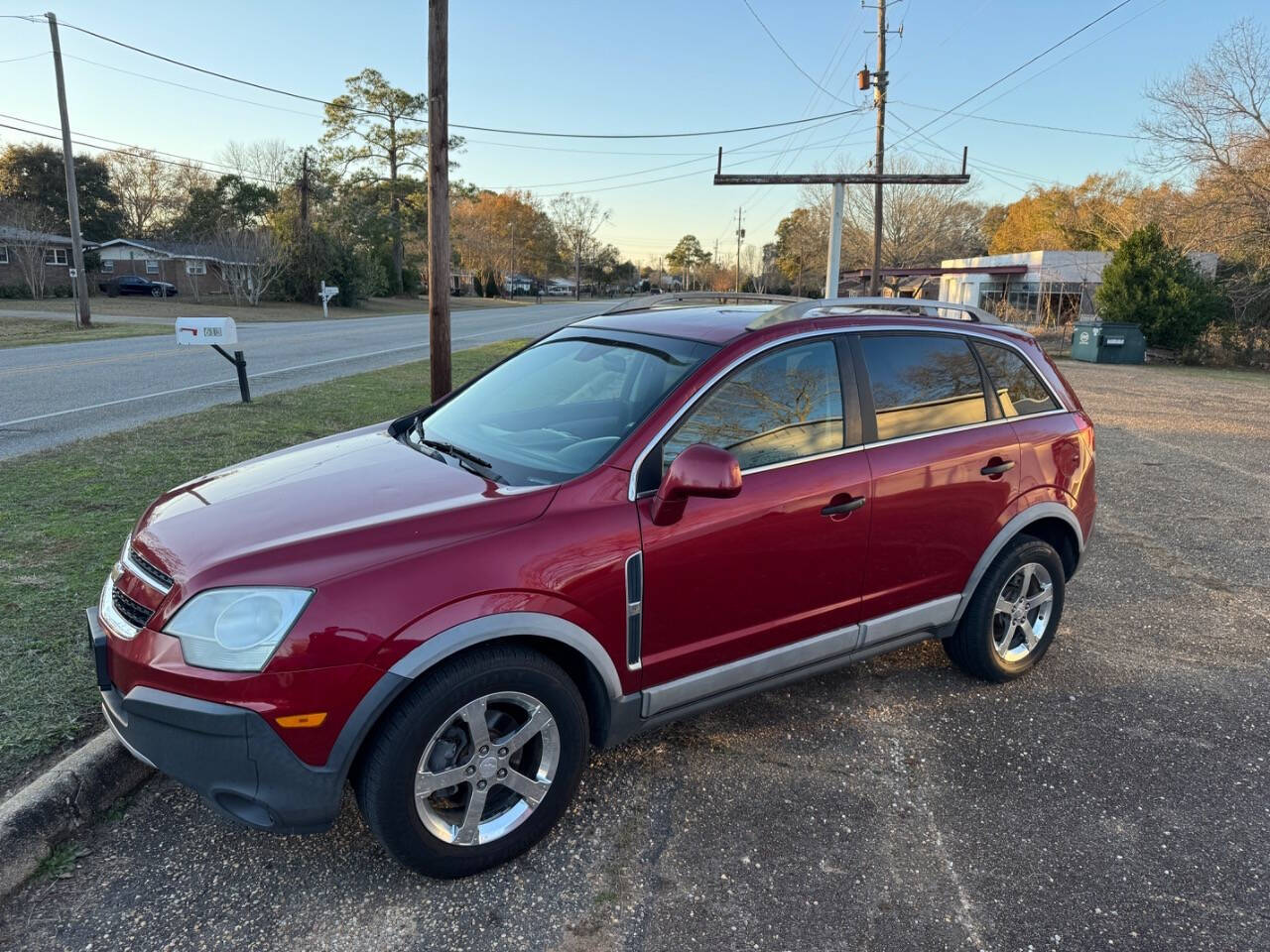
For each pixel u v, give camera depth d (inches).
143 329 1022.4
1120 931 99.1
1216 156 1024.2
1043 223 2395.4
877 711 150.1
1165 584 221.1
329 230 2078.0
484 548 99.5
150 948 92.4
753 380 124.0
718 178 866.1
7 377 543.5
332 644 91.0
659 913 99.8
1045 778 130.2
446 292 379.9
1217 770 134.0
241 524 104.2
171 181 2957.7
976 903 103.0
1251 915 102.2
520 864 107.8
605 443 117.0
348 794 121.0
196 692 91.0
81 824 111.0
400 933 95.5
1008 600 158.4
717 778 127.9
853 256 2268.7
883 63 1175.6
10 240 1691.7
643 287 5821.9
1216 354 981.8
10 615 158.2
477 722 100.7
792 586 125.5
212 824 113.5
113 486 250.2
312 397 450.3
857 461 130.6
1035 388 160.7
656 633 113.7
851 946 95.7
